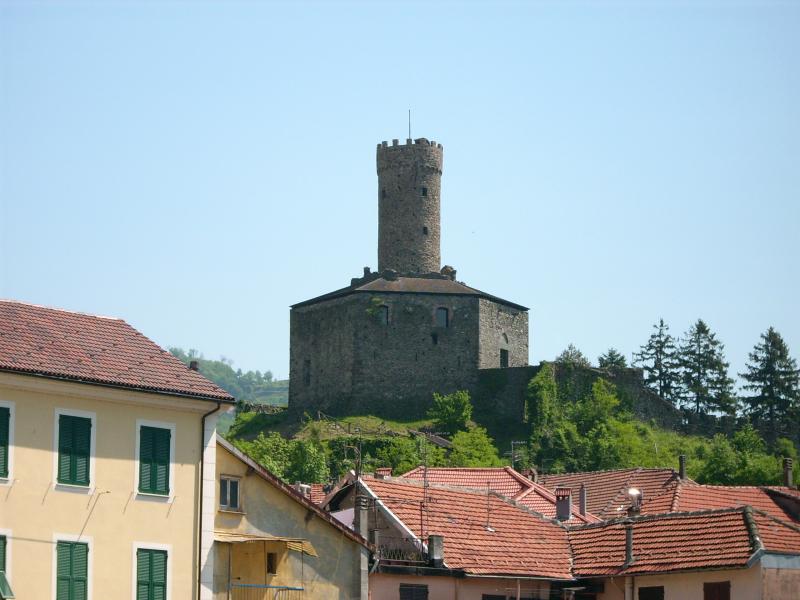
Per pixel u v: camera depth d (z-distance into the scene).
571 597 125.44
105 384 101.31
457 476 165.88
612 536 129.75
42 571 97.50
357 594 115.38
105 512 100.88
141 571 102.12
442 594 120.88
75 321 108.25
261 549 110.06
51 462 98.94
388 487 129.50
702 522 125.69
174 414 105.38
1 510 96.44
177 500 104.56
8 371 97.25
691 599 120.88
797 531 125.00
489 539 127.94
